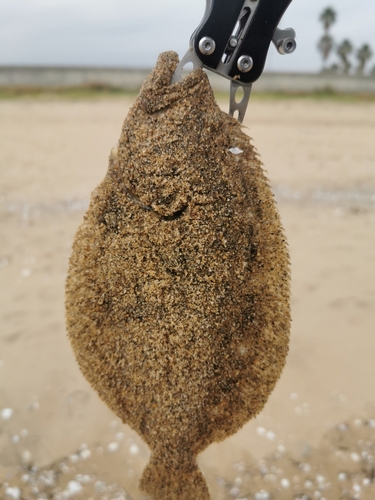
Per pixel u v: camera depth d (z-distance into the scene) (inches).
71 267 9.8
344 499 18.2
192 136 9.0
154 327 9.6
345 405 22.2
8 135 77.4
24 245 38.4
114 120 92.1
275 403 22.5
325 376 23.9
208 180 9.0
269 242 9.1
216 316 9.4
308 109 113.0
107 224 9.6
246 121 93.8
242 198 9.1
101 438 21.1
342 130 84.7
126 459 20.1
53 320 28.7
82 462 20.0
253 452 20.3
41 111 103.7
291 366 24.6
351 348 25.7
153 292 9.5
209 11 9.0
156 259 9.4
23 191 50.6
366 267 34.3
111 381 10.1
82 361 10.0
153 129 9.0
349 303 29.8
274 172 58.8
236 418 9.9
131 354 9.8
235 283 9.2
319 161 63.5
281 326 9.2
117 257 9.5
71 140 74.2
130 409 10.3
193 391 9.7
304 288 31.8
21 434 21.2
